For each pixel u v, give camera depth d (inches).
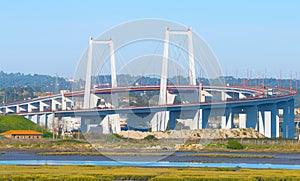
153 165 7637.8
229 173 6505.9
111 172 6417.3
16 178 5940.0
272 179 6190.9
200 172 6545.3
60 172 6432.1
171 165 7775.6
